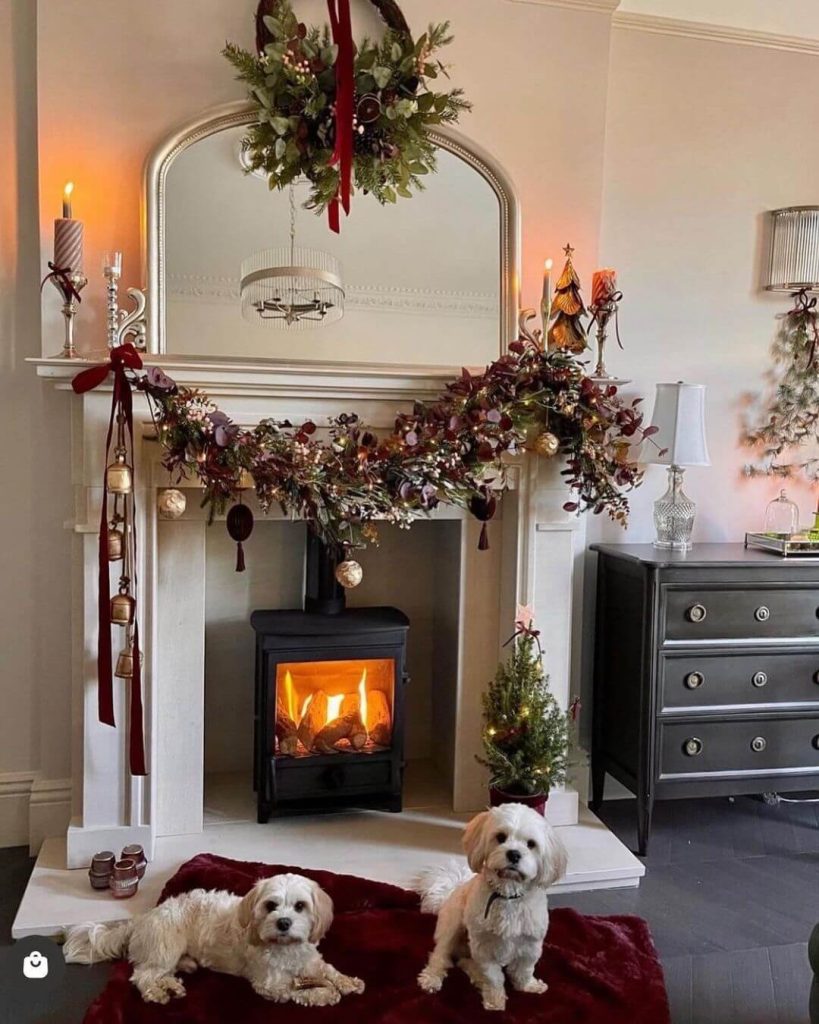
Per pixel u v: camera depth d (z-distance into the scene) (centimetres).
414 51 241
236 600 305
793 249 318
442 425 242
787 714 283
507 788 256
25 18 250
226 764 312
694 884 256
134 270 255
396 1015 185
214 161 255
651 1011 191
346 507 230
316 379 249
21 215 255
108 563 230
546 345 266
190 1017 183
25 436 261
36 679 268
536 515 271
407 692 323
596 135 288
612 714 296
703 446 291
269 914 185
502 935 187
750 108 318
